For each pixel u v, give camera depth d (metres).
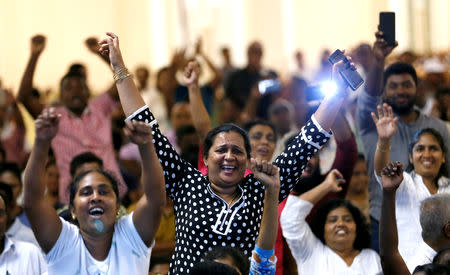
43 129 5.12
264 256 5.39
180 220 5.95
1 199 6.63
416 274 5.41
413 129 8.21
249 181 6.02
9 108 12.34
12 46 21.88
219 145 5.93
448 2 31.92
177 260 5.88
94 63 22.84
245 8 27.69
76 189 5.66
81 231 5.61
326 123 6.04
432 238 6.41
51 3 22.59
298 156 6.01
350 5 28.77
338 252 7.19
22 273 6.63
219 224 5.80
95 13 23.56
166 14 25.52
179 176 6.08
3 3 21.86
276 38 28.19
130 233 5.57
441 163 7.50
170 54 25.41
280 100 13.38
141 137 5.21
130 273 5.53
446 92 11.30
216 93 15.34
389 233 6.17
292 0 28.42
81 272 5.51
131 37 24.66
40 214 5.38
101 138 10.17
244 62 27.45
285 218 7.20
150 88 16.33
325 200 7.88
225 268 4.77
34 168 5.23
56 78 22.31
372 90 7.94
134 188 10.59
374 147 8.04
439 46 31.58
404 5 30.72
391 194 6.14
